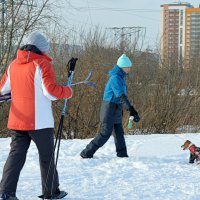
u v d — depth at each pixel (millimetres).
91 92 22312
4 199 7352
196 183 9617
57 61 22828
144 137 16766
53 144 7746
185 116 24297
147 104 23938
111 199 8188
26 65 7539
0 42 23688
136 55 25250
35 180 9742
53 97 7496
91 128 22484
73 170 10906
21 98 7551
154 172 10773
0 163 11766
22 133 7660
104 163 11797
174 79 24969
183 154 13336
